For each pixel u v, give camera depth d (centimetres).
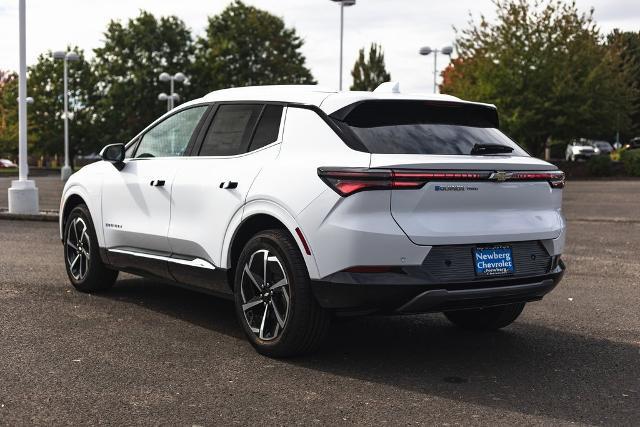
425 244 447
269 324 501
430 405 412
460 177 457
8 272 814
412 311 454
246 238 534
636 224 1459
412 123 491
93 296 695
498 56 3600
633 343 559
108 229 662
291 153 498
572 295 744
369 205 443
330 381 452
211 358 496
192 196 564
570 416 398
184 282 585
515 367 491
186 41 6369
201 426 373
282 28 6353
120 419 380
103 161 694
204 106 596
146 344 529
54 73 6538
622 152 3634
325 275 456
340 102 490
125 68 6284
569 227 1402
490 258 473
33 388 427
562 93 3462
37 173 5228
